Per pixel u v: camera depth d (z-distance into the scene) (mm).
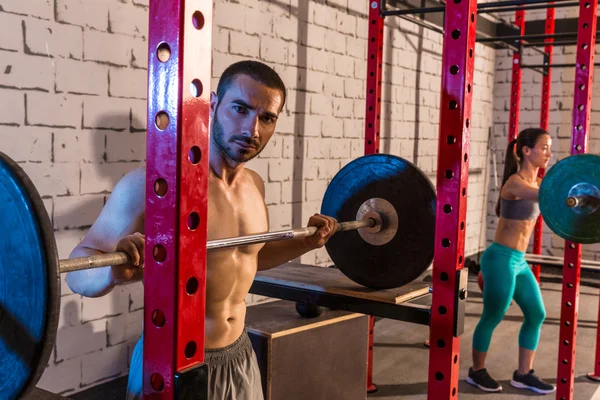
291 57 3457
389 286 2135
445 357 1809
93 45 2445
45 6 2260
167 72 888
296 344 2439
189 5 874
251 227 1593
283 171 3482
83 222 2473
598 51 5816
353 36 3957
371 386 3105
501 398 3084
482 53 5996
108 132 2541
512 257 3082
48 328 866
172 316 913
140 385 1456
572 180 2646
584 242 2678
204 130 927
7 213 900
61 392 2439
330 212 2258
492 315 3158
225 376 1516
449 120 1754
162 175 907
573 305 2895
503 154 6348
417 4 3482
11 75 2176
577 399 3117
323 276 2434
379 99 3271
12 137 2197
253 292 2436
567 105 5957
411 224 2055
